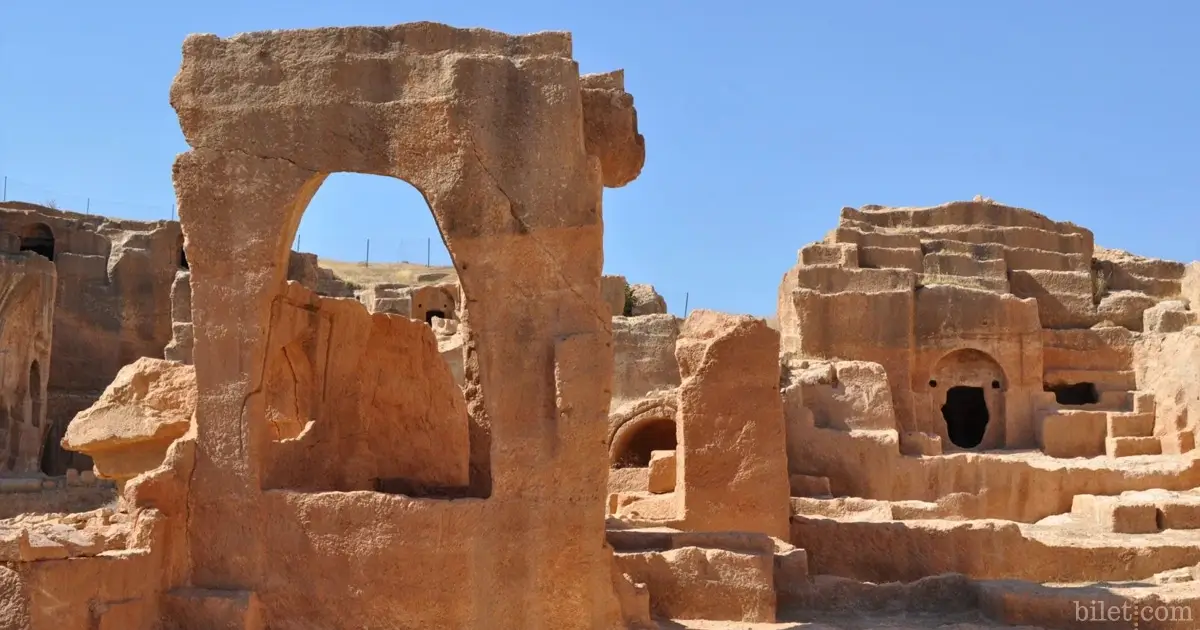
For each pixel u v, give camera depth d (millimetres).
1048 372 27844
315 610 8867
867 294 26531
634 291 36844
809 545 13094
